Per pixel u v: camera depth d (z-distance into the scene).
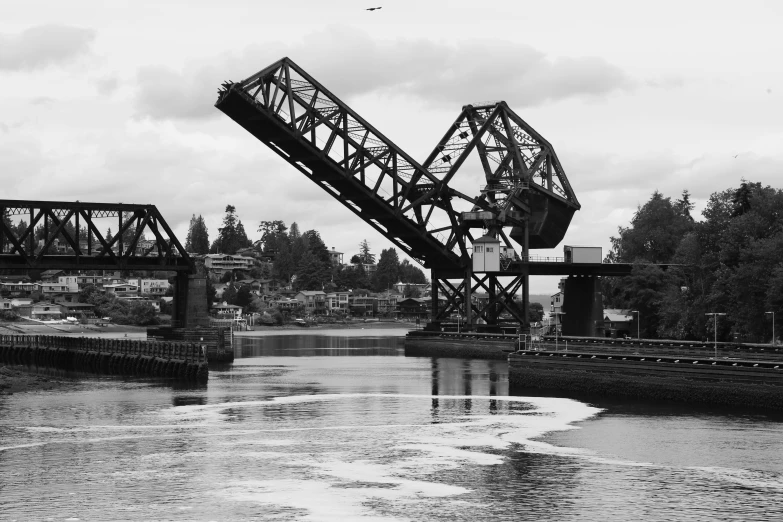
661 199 169.88
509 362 89.62
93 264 115.56
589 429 64.12
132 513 44.94
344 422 67.44
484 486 49.41
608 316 160.12
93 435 62.47
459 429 64.50
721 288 117.69
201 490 48.69
